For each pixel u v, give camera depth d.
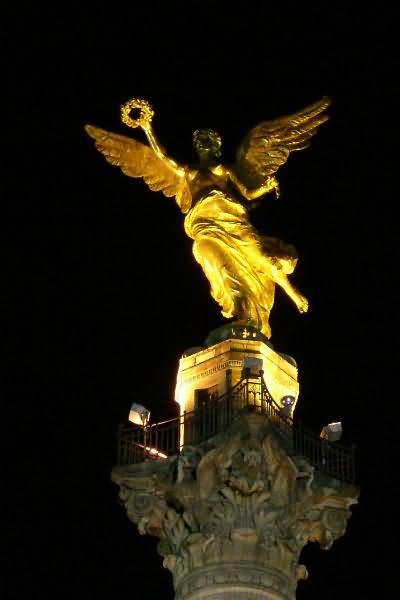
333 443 31.47
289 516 30.64
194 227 33.62
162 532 31.44
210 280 33.41
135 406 31.69
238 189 34.75
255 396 30.83
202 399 32.34
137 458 31.23
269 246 33.72
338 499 31.19
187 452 30.48
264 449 30.19
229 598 29.66
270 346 32.56
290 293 33.31
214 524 30.20
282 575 30.19
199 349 32.88
